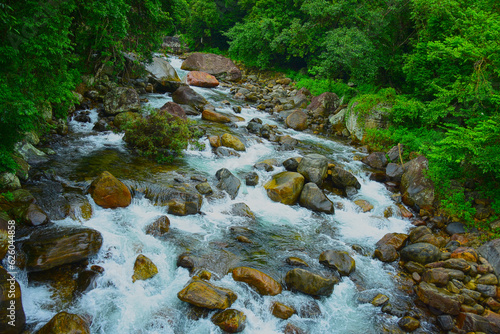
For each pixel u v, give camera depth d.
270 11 30.52
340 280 7.09
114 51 14.19
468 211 9.57
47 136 10.84
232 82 26.95
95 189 7.68
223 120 15.09
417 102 14.18
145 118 11.70
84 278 5.91
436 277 7.04
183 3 17.45
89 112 13.05
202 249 7.21
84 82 14.36
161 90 18.30
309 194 9.71
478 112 11.47
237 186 9.72
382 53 18.56
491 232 8.88
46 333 4.71
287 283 6.63
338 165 12.29
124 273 6.26
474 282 7.11
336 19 21.75
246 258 7.23
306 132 16.39
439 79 14.06
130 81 17.64
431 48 13.90
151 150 10.77
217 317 5.59
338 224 9.19
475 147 9.05
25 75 8.33
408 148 13.05
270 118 17.62
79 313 5.37
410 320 6.07
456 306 6.28
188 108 15.62
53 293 5.60
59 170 8.98
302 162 11.02
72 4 10.35
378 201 10.50
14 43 7.87
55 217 6.96
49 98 9.55
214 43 40.50
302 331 5.74
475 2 13.29
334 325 6.00
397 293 6.92
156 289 6.12
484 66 10.87
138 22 15.42
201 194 9.02
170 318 5.56
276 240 8.07
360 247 8.20
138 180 8.98
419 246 7.87
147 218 7.72
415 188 10.50
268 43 29.03
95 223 7.21
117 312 5.54
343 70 20.58
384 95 15.50
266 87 25.02
